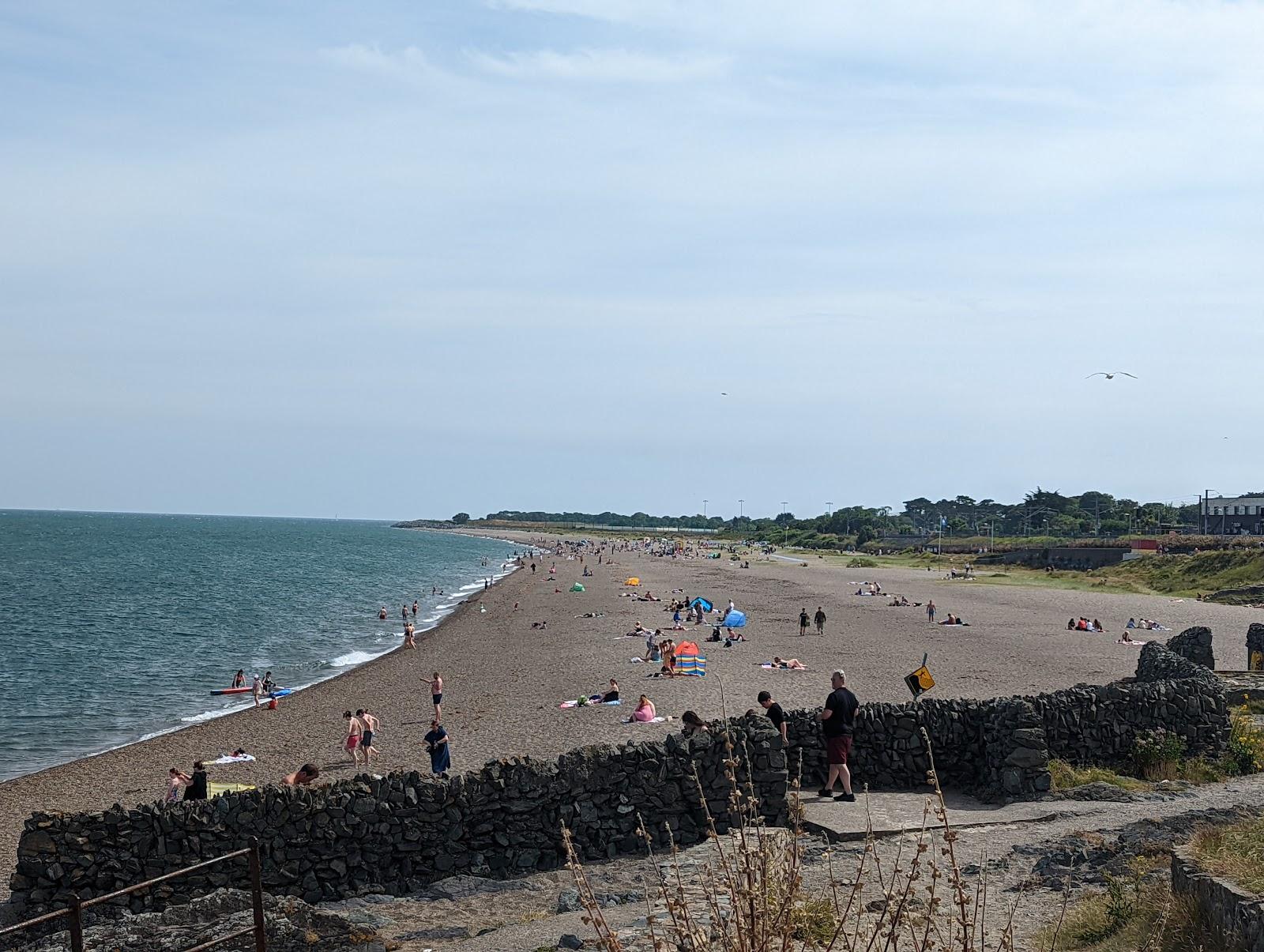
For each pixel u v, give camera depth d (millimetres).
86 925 11867
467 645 60469
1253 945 7480
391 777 14070
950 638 58125
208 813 13438
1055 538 179250
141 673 52031
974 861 12156
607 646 56438
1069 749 17906
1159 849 11578
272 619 78312
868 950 6570
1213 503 146500
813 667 45906
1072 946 8992
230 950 9414
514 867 14141
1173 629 61156
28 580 109562
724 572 130500
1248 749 18500
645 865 13727
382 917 12352
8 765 32844
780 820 14719
